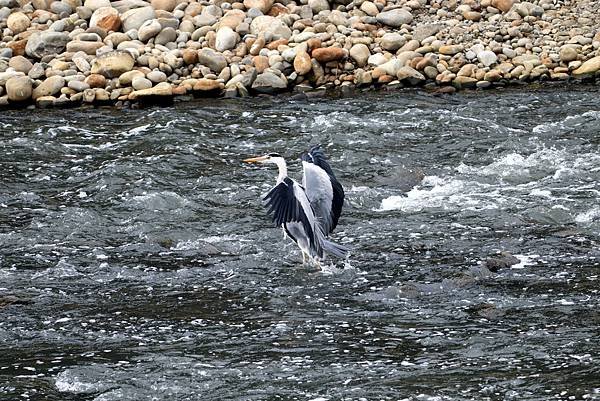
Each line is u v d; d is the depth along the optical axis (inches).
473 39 1402.6
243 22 1402.6
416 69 1343.5
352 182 990.4
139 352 633.0
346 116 1195.3
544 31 1427.2
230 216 905.5
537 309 690.8
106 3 1434.5
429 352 625.0
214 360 619.2
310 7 1455.5
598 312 681.0
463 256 799.1
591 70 1343.5
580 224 868.6
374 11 1455.5
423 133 1136.2
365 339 647.1
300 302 717.3
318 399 560.1
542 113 1203.9
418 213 905.5
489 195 948.0
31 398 569.9
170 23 1398.9
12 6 1457.9
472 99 1275.8
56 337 661.3
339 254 660.1
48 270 786.8
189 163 1052.5
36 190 979.3
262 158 690.2
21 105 1270.9
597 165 1021.8
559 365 598.9
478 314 684.7
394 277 759.7
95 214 908.6
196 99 1299.2
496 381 578.9
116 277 773.3
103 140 1133.1
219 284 756.0
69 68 1316.4
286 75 1333.7
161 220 896.9
